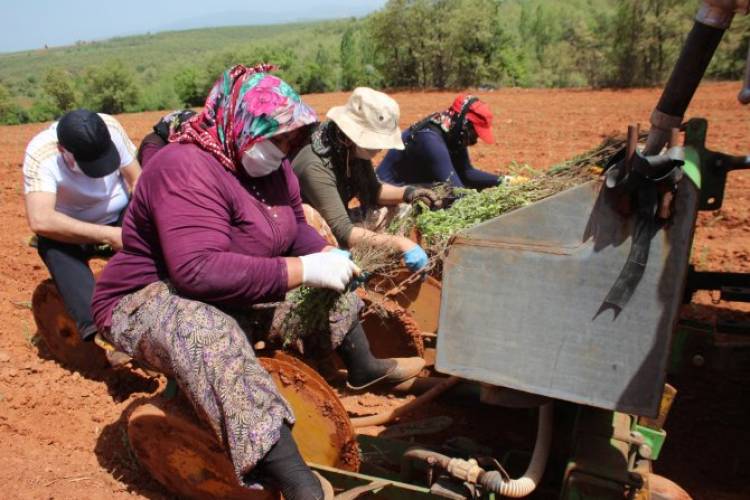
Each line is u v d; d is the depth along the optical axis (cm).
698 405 433
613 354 243
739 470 374
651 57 3094
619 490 253
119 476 351
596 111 2033
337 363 446
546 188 277
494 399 274
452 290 261
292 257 294
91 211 439
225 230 268
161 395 313
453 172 499
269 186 295
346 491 278
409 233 382
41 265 701
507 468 316
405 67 3994
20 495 328
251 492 296
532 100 2527
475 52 3819
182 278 260
